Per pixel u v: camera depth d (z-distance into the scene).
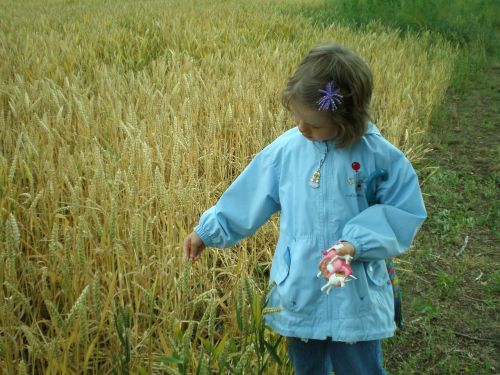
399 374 3.02
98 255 3.11
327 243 2.10
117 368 2.42
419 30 11.38
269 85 6.27
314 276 2.11
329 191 2.09
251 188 2.27
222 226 2.26
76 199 2.92
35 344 2.13
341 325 2.08
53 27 10.65
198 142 4.56
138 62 7.90
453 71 8.92
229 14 12.41
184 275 2.31
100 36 9.21
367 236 1.96
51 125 5.16
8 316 2.39
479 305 3.62
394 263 4.01
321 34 9.98
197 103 5.39
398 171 2.08
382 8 12.59
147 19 11.07
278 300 2.20
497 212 4.69
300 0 16.67
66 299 2.70
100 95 5.77
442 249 4.28
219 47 8.93
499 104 7.79
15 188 3.52
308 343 2.30
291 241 2.17
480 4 13.57
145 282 2.72
